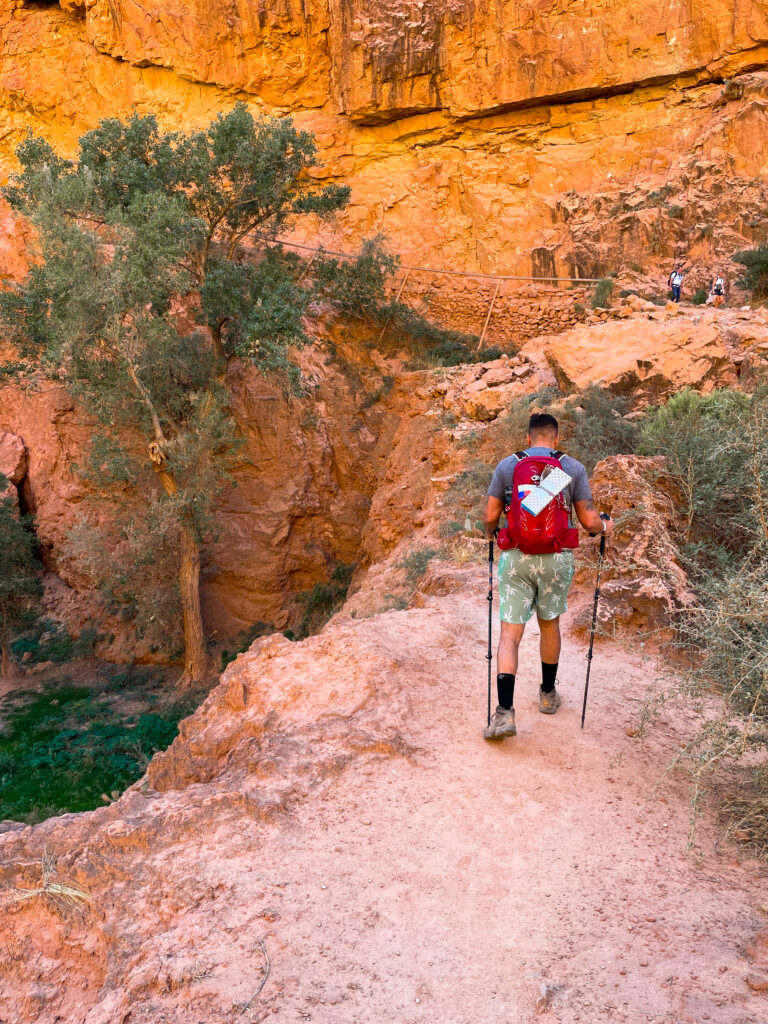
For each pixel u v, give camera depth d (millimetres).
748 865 3197
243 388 26250
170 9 31422
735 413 7754
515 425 16703
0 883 2992
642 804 3631
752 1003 2395
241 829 3297
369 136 32000
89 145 22156
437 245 30297
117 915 2830
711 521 7383
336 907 2889
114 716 21641
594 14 28156
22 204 22062
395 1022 2408
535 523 3918
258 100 32281
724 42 26641
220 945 2670
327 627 6352
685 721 4602
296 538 26359
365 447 26422
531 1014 2438
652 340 17594
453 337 28016
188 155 22453
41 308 21688
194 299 25984
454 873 3121
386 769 3840
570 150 29594
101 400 20750
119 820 3314
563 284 27953
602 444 13883
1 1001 2684
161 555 23609
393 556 17719
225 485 26125
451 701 4625
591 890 3010
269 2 30703
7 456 27859
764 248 22953
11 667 25078
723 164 25891
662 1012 2377
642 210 27031
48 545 28078
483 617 6359
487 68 29609
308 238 30828
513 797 3652
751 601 3736
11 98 34188
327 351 27438
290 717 4430
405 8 29859
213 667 24672
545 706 4555
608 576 6648
